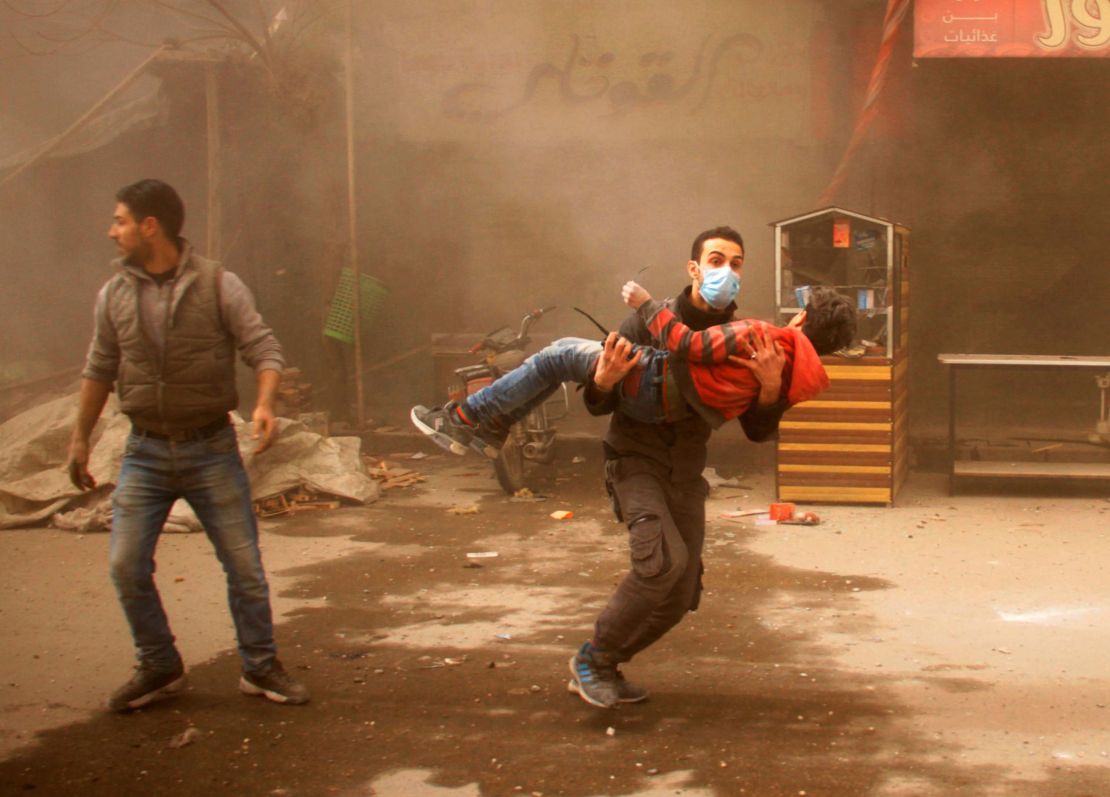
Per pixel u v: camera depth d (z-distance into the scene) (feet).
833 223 24.85
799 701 13.60
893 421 24.40
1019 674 14.43
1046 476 25.18
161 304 12.82
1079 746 12.23
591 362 12.48
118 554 13.15
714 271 11.96
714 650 15.48
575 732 12.78
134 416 13.06
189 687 14.34
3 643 16.15
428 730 12.91
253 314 13.26
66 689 14.33
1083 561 19.98
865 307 24.39
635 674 14.58
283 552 21.29
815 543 21.47
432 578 19.36
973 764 11.80
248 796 11.39
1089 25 26.05
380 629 16.61
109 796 11.43
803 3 32.04
